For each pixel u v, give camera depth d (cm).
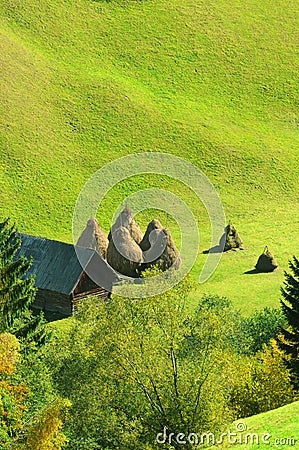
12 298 7531
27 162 16250
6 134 16725
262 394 6650
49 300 10200
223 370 5925
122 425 5784
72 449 5488
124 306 5959
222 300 9612
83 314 6531
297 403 5447
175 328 5884
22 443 4653
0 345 5356
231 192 16375
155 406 5709
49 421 4594
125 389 5812
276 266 12506
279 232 14512
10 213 14888
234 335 7894
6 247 8512
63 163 16538
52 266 10306
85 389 5819
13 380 5722
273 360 7119
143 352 5800
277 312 9125
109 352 5838
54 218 14938
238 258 13062
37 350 6894
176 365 5800
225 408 5778
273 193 16500
